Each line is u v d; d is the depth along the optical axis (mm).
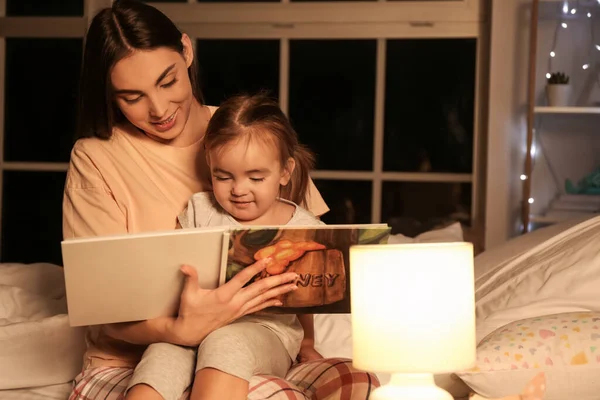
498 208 3219
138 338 1533
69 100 3570
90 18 3496
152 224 1744
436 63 3334
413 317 1287
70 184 1773
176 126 1756
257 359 1460
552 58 3229
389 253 1293
